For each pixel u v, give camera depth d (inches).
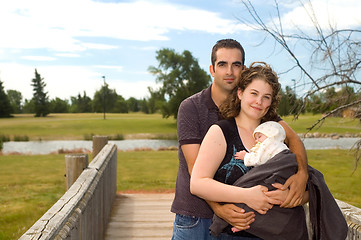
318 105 275.1
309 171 78.7
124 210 271.1
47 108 5226.4
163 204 291.9
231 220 74.0
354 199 386.3
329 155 864.9
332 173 578.9
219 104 92.5
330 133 2062.0
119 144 2129.7
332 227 76.7
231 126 79.7
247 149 78.6
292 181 73.1
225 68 89.4
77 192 131.9
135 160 738.8
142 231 219.9
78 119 4308.6
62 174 550.0
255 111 78.5
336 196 403.2
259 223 73.0
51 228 82.1
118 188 410.3
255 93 78.2
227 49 89.5
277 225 72.6
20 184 455.5
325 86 259.4
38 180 487.5
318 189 76.9
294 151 82.0
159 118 4446.4
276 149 74.7
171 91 3309.5
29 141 2476.6
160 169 605.6
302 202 76.4
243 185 74.1
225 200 73.5
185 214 91.6
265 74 78.9
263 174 72.8
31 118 4667.8
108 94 6427.2
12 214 295.0
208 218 91.0
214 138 77.9
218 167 78.5
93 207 155.2
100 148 319.3
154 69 3336.6
